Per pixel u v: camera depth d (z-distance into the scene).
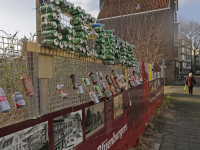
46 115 1.41
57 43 1.51
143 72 4.75
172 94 11.67
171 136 4.37
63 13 1.86
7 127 1.08
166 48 19.86
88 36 2.19
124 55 3.39
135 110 3.88
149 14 19.34
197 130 4.76
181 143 3.97
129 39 12.02
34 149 1.28
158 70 7.16
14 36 1.68
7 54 1.25
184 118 5.89
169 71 20.05
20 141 1.17
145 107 4.78
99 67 2.65
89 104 2.06
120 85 2.93
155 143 3.95
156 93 6.72
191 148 3.73
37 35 1.52
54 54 1.63
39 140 1.33
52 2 1.59
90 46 2.69
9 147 1.09
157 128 4.90
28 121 1.24
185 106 7.77
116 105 2.86
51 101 1.60
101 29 2.47
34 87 1.44
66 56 1.83
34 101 1.43
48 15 1.50
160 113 6.29
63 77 1.83
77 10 1.91
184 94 11.55
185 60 48.19
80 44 1.96
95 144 2.17
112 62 2.78
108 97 2.44
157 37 15.41
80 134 1.87
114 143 2.73
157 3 20.38
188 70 52.28
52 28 1.50
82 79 2.09
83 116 1.93
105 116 2.46
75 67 2.04
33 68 1.44
